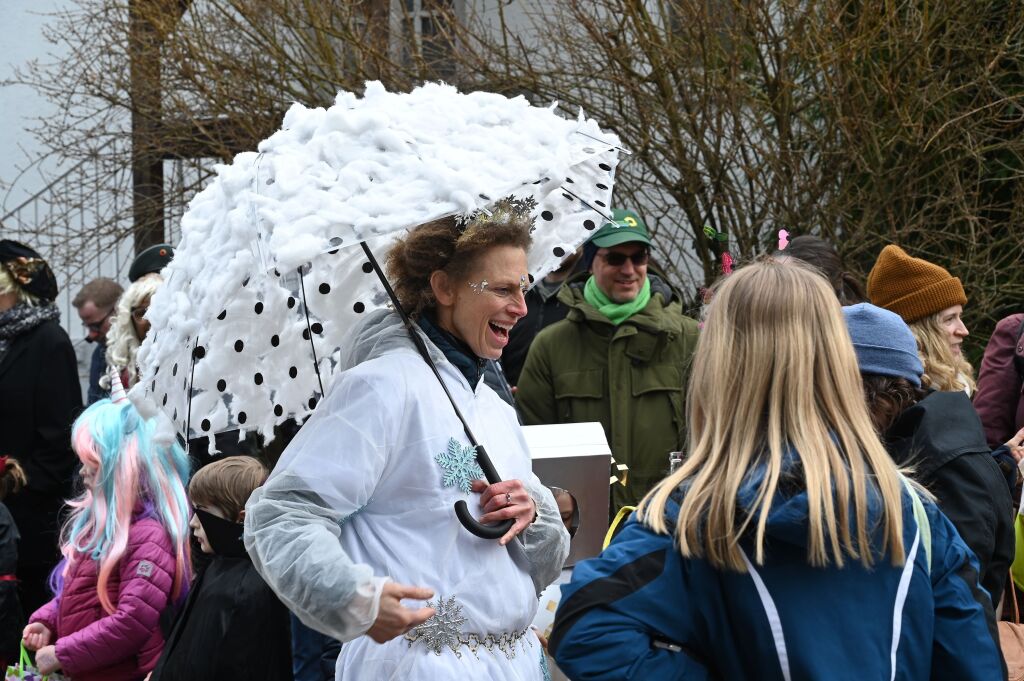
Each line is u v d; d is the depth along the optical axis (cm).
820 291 228
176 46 891
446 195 251
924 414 328
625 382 511
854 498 212
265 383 296
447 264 275
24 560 655
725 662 217
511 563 276
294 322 296
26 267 661
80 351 964
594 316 514
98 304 730
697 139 810
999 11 809
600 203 326
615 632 215
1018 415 529
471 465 271
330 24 870
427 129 270
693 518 215
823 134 820
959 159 785
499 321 278
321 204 248
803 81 827
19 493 653
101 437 416
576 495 380
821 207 819
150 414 282
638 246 512
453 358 282
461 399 279
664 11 813
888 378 312
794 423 217
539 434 389
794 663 210
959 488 318
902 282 430
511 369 618
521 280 279
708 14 801
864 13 784
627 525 231
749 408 221
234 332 287
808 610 212
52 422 659
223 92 884
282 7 867
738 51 802
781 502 212
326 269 296
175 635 347
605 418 512
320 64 878
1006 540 329
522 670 277
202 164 929
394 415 264
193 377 284
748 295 228
